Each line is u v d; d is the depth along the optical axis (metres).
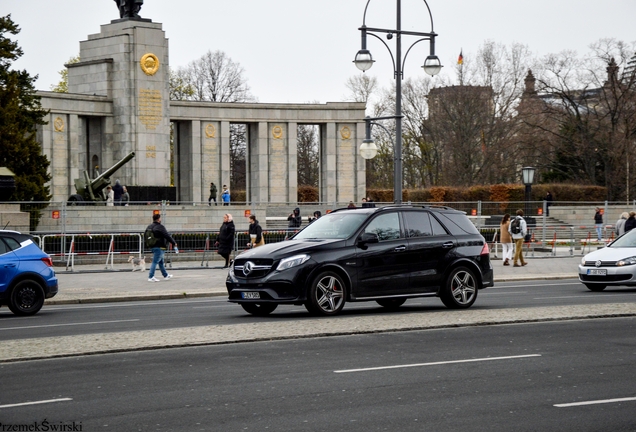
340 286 17.98
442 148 85.94
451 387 10.88
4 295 19.97
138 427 8.95
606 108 75.12
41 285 20.45
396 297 18.56
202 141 62.91
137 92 56.09
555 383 11.12
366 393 10.53
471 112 79.56
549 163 79.44
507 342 14.49
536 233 43.38
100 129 57.59
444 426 8.95
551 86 74.00
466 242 19.56
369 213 18.78
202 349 13.88
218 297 25.36
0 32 46.69
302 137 105.19
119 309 21.47
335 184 66.31
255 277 17.78
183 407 9.84
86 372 11.98
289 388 10.83
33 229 36.03
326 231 18.78
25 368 12.35
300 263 17.66
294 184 65.44
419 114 90.19
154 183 56.72
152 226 29.47
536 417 9.33
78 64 58.00
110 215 43.75
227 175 63.69
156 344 14.09
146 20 56.94
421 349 13.78
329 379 11.38
